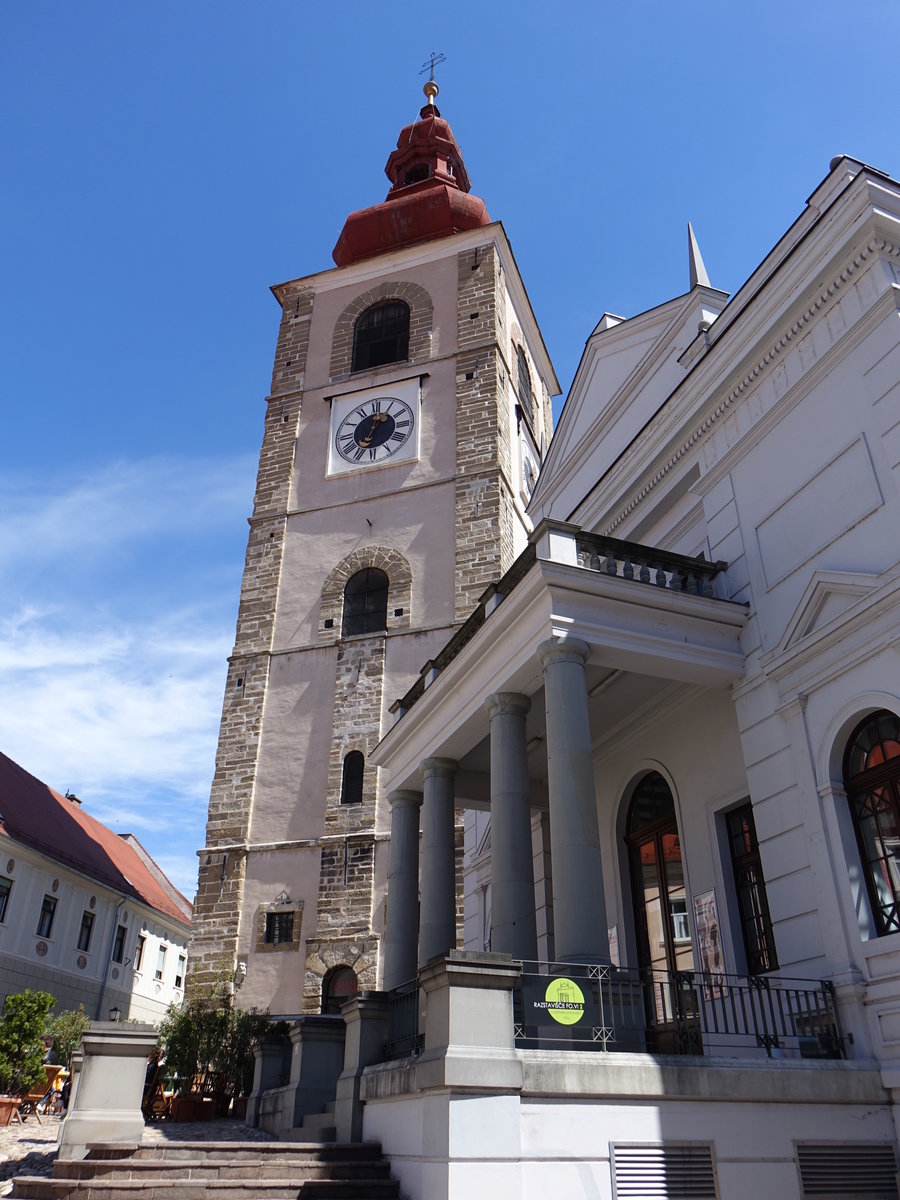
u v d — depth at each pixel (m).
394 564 29.16
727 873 12.98
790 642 11.78
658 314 18.89
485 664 13.30
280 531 31.09
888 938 9.67
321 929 23.95
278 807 26.30
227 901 25.14
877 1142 8.92
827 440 11.98
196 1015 20.19
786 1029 10.41
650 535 16.50
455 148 43.31
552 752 10.91
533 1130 7.73
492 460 30.03
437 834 14.52
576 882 10.04
